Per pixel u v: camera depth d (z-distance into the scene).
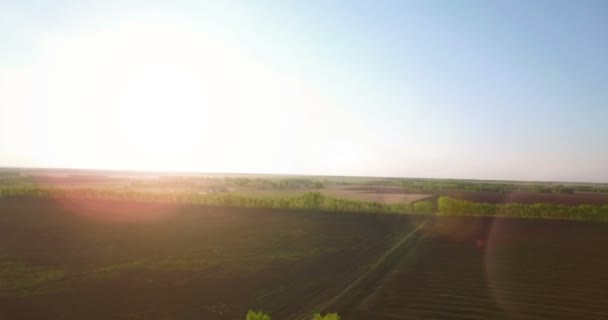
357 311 17.34
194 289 20.45
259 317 9.96
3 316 16.73
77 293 19.67
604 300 17.92
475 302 18.02
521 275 21.89
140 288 20.55
